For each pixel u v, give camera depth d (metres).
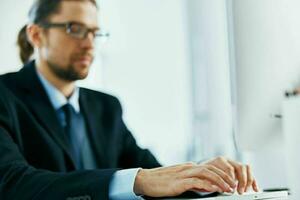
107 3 2.54
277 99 0.99
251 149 1.04
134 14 2.61
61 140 1.26
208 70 2.60
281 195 0.83
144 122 2.59
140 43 2.61
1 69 2.18
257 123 1.00
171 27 2.68
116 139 1.45
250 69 0.99
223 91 2.56
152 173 0.86
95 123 1.41
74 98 1.41
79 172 0.85
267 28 0.98
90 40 1.41
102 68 2.44
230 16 1.00
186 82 2.64
